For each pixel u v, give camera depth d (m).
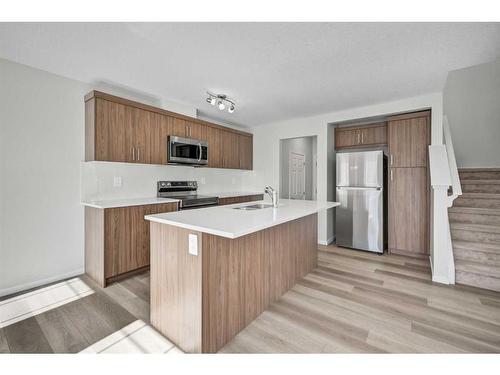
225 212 2.12
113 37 1.96
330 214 4.35
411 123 3.47
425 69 2.52
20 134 2.44
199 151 3.86
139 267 2.84
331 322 1.91
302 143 6.02
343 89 3.07
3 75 2.33
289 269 2.51
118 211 2.65
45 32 1.89
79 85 2.86
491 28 1.82
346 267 3.12
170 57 2.28
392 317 1.97
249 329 1.83
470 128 4.49
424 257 3.44
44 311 2.05
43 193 2.59
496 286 2.43
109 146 2.83
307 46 2.08
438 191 2.66
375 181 3.74
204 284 1.52
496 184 3.37
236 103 3.63
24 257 2.47
